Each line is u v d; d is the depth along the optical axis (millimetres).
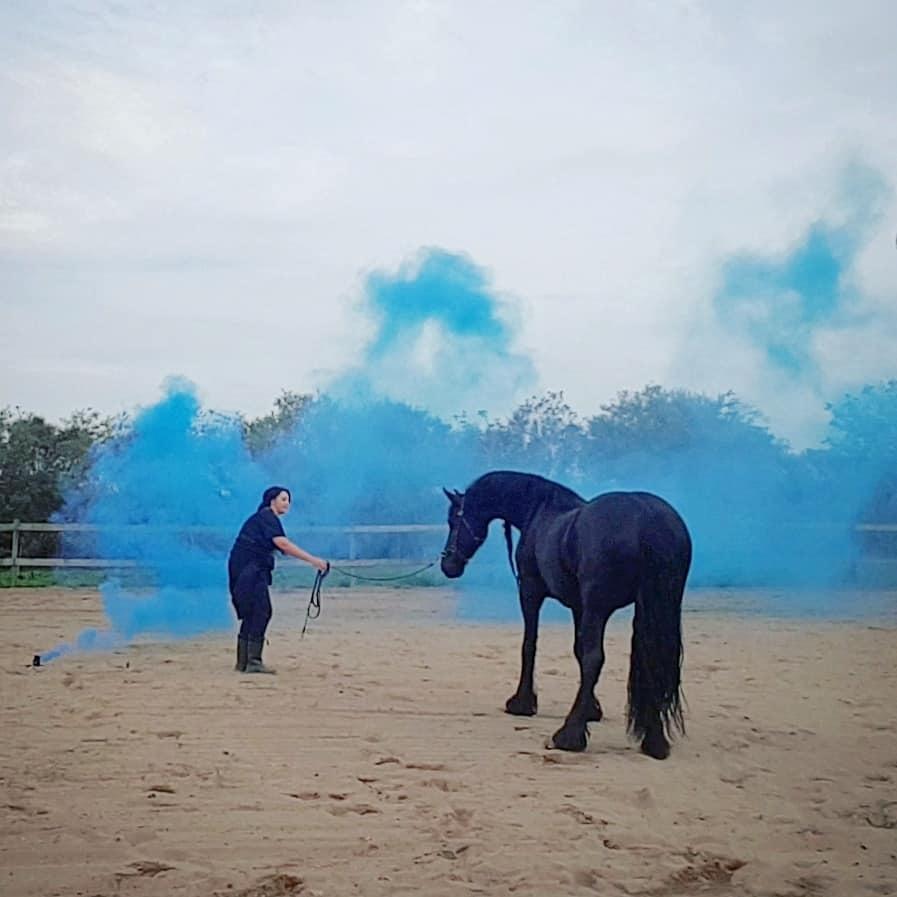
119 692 9609
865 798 6246
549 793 6215
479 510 9078
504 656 12727
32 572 24453
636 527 7215
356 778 6492
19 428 30844
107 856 4949
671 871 4863
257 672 11000
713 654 13008
